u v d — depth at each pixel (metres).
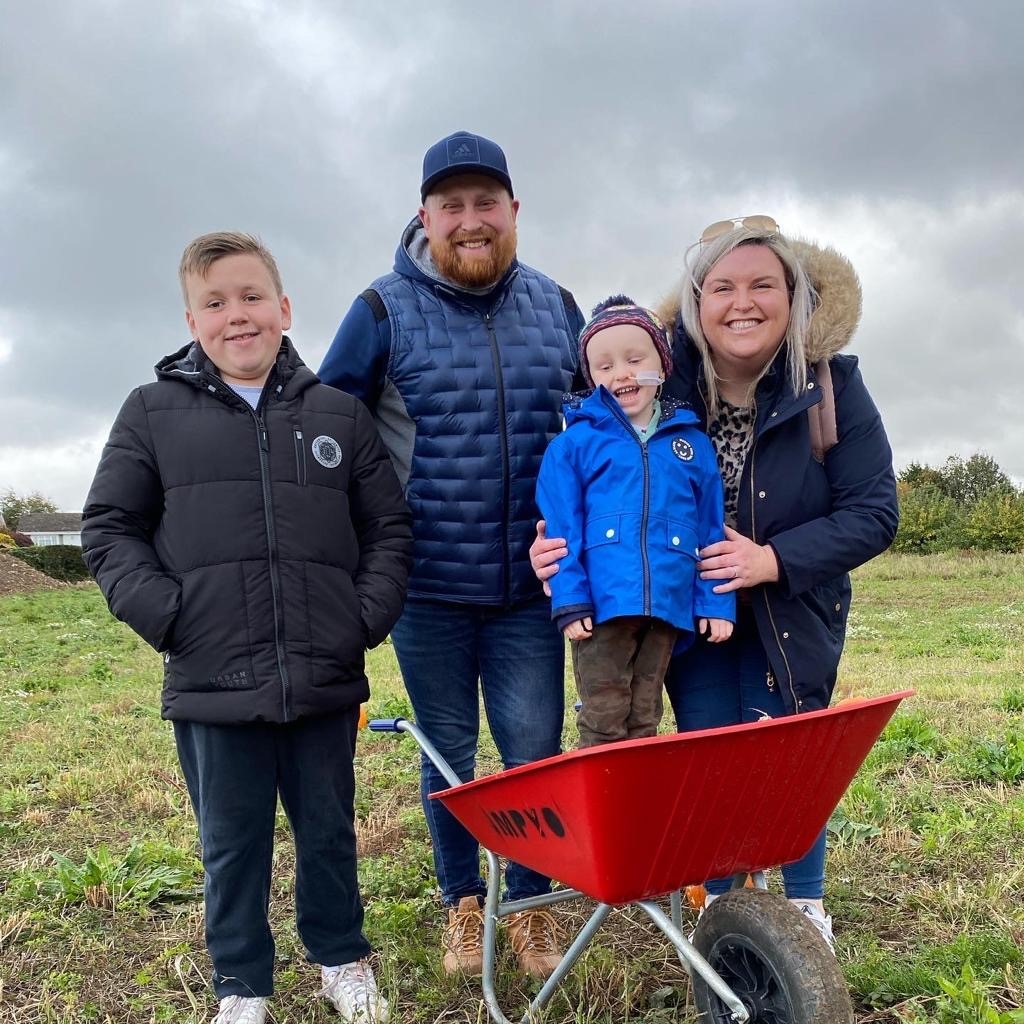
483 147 3.14
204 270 2.89
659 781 2.05
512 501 3.28
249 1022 2.86
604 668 2.84
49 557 39.56
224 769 2.81
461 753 3.46
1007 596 20.44
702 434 2.99
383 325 3.28
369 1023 2.92
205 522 2.79
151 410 2.88
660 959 3.37
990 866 4.05
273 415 2.91
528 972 3.22
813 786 2.33
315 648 2.83
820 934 2.22
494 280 3.30
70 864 4.26
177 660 2.79
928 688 8.20
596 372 2.95
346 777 3.01
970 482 56.91
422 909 3.87
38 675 12.12
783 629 2.98
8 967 3.52
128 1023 3.14
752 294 2.88
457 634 3.39
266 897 2.97
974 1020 2.79
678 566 2.79
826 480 3.07
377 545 3.07
